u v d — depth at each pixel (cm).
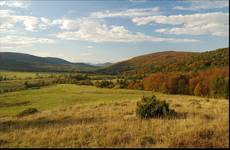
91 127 1130
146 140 880
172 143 810
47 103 5897
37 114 2084
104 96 7138
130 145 820
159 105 1460
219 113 1554
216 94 3881
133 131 1005
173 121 1205
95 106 2480
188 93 6712
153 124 1136
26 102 6475
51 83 13688
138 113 1477
